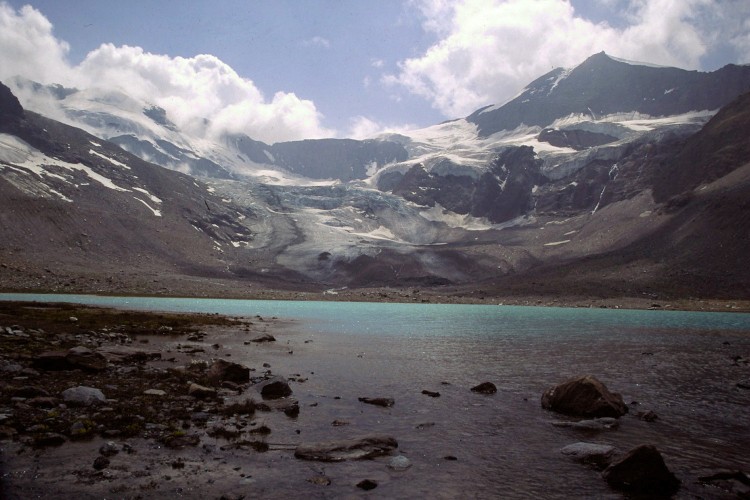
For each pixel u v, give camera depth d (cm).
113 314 6581
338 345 4772
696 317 11500
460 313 12331
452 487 1334
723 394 2684
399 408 2220
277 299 19725
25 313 5503
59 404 1847
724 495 1329
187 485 1252
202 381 2517
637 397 2595
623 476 1380
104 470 1304
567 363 3772
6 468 1271
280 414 2022
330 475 1385
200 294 19088
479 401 2412
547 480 1405
